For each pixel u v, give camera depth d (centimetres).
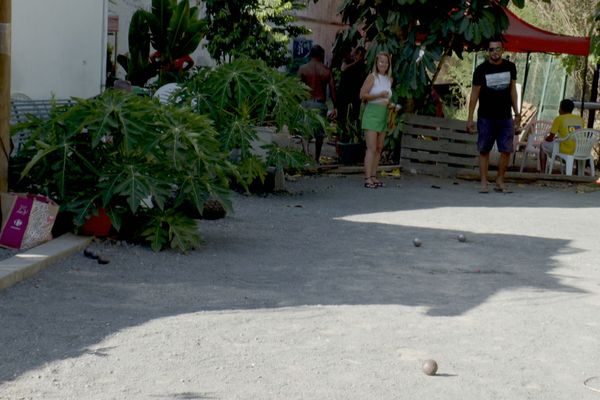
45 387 645
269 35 2603
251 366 714
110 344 747
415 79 2133
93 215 1105
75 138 1112
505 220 1564
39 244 1045
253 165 1608
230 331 803
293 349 762
